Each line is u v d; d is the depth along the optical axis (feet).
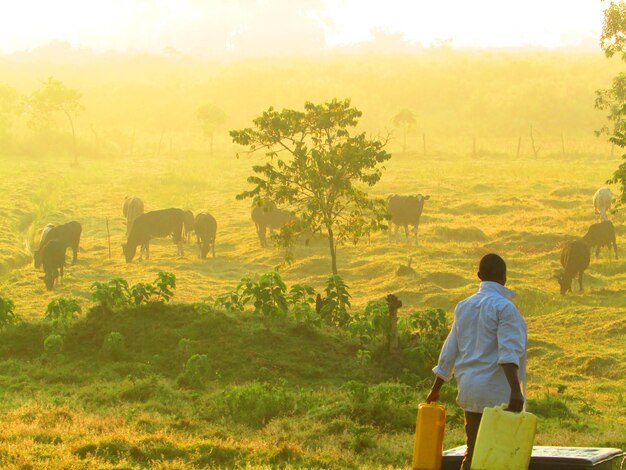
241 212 213.25
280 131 117.08
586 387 83.71
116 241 186.39
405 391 68.44
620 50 160.86
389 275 138.41
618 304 121.60
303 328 84.89
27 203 219.00
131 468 42.29
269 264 155.63
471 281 132.26
